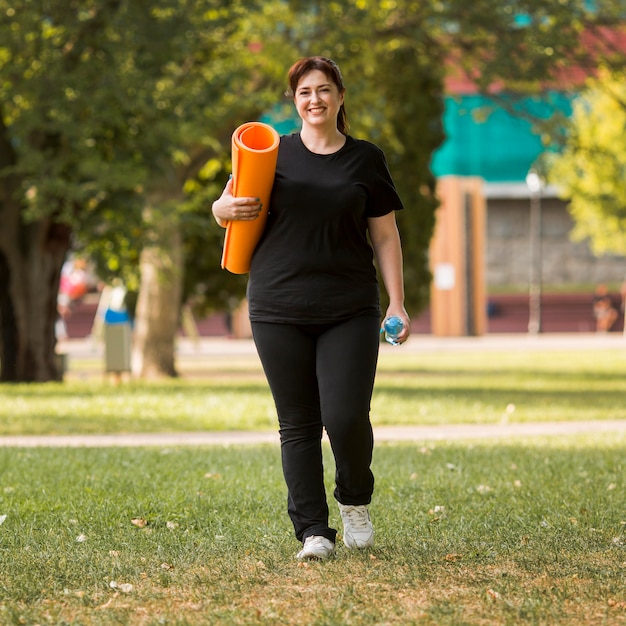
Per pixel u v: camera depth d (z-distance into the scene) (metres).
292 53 53.81
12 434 33.88
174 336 60.84
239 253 14.48
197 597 12.79
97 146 50.81
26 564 14.45
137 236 52.72
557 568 14.02
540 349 94.50
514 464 24.64
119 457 26.30
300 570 14.00
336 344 14.22
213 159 62.00
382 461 25.20
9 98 48.94
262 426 36.28
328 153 14.28
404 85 64.00
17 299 54.44
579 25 57.50
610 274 145.38
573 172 109.19
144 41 47.66
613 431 33.34
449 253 122.06
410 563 14.29
